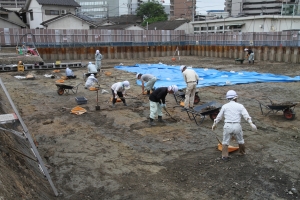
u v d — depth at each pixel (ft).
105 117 29.50
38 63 66.90
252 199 14.85
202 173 17.69
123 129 25.89
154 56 107.04
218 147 21.29
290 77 52.11
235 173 17.54
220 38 100.99
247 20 113.80
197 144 22.34
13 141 17.35
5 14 124.88
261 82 49.01
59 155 20.51
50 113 30.89
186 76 31.19
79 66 71.05
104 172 18.01
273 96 38.55
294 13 126.93
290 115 28.04
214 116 27.91
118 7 270.46
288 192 15.38
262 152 20.54
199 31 141.18
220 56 99.55
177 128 26.04
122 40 104.99
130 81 51.08
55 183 16.61
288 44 78.89
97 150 21.35
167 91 26.05
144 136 24.11
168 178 17.20
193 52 113.19
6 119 14.34
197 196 15.26
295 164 18.60
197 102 35.32
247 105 34.14
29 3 132.26
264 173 17.46
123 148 21.68
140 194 15.52
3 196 9.91
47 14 129.18
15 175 12.55
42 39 91.71
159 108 27.55
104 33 101.30
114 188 16.15
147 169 18.35
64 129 25.86
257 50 85.97
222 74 56.13
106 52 97.55
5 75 56.70
